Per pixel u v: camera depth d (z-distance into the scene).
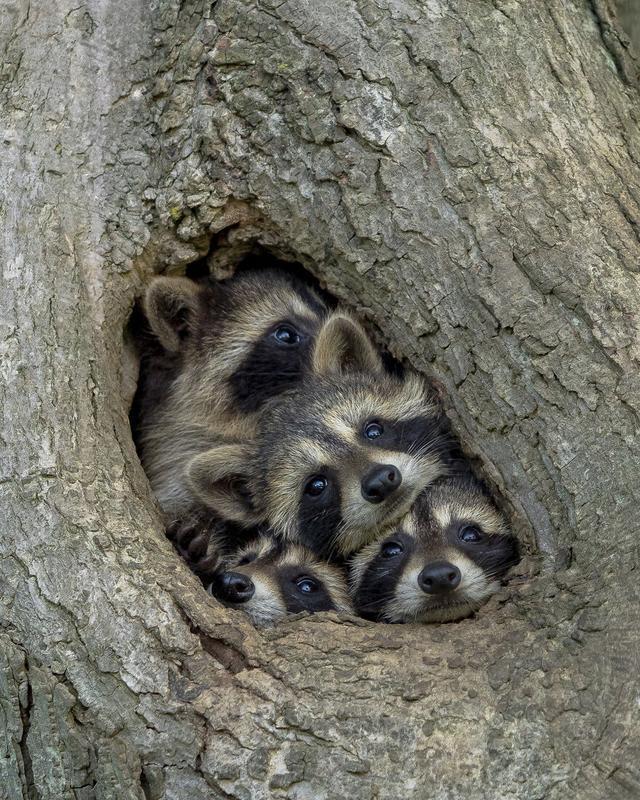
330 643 7.78
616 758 6.84
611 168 9.01
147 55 10.01
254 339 12.10
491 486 8.74
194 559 10.33
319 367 11.38
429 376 9.10
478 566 9.49
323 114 9.30
